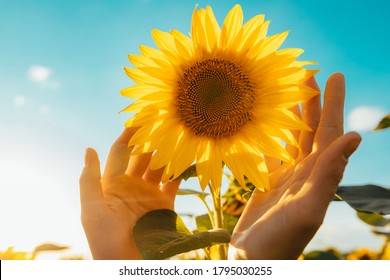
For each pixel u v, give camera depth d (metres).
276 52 0.67
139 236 0.60
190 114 0.69
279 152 0.66
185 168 0.68
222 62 0.68
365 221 0.67
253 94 0.69
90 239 0.62
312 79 0.65
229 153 0.69
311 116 0.64
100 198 0.62
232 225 0.71
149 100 0.66
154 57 0.66
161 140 0.66
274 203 0.58
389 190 0.60
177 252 0.57
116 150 0.66
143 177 0.68
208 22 0.67
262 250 0.54
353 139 0.50
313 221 0.51
